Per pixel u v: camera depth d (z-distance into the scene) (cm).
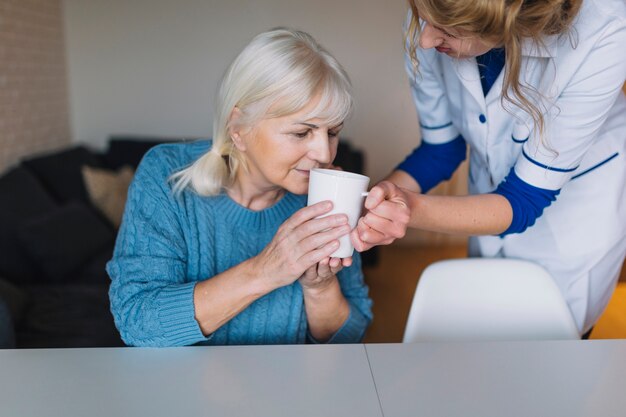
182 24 346
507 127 123
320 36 346
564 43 101
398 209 85
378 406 76
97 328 191
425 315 117
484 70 118
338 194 82
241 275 88
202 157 100
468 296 118
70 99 354
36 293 216
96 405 74
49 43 322
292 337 108
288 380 81
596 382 85
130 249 97
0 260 220
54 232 234
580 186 131
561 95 106
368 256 326
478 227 107
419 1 83
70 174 296
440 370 86
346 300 111
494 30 81
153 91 355
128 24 345
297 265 84
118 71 352
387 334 254
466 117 128
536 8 83
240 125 91
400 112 357
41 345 179
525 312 118
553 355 92
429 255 374
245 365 85
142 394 77
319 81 86
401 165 150
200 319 89
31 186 253
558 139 107
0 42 266
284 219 107
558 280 139
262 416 73
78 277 238
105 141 362
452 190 361
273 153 90
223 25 346
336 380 82
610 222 131
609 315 268
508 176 115
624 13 99
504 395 80
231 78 90
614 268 139
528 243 139
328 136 93
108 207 290
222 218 103
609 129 128
